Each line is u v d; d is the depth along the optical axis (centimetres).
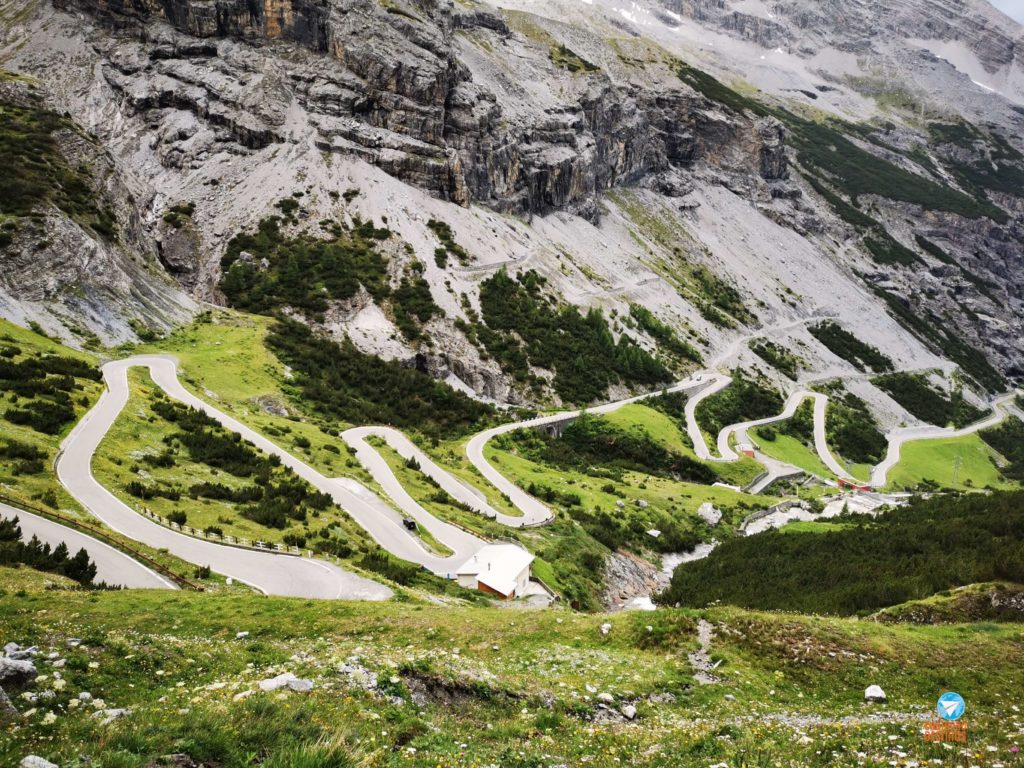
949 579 5656
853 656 3319
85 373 9144
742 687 3033
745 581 8281
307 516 6938
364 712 1994
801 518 12862
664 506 12400
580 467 13888
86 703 1906
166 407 8638
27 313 10719
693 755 2067
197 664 2548
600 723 2536
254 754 1521
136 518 5662
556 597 7106
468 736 2042
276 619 3725
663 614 3697
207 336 13450
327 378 13800
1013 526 7769
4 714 1658
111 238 13838
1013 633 3628
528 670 3133
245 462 7994
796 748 2131
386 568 6066
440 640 3591
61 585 3978
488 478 11269
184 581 4666
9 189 12550
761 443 18412
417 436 12531
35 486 5678
